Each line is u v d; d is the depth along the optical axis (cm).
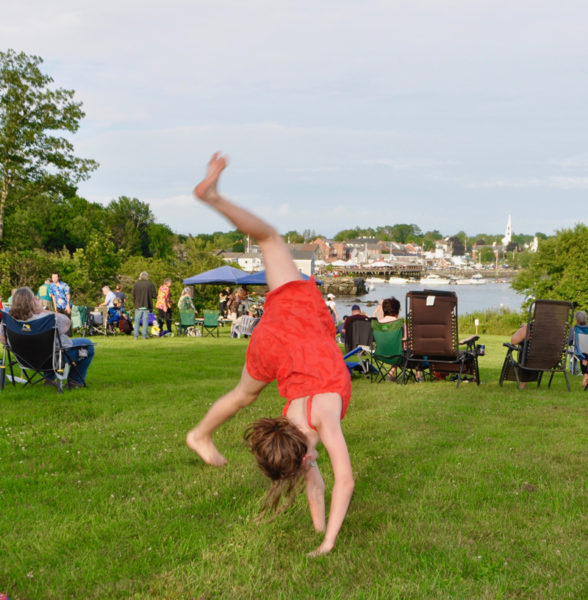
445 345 890
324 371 298
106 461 461
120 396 725
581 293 3688
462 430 584
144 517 354
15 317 701
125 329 1880
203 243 3834
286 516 352
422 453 497
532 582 282
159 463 456
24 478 417
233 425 587
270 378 318
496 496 393
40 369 721
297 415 296
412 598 265
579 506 377
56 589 270
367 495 392
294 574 285
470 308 6384
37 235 7756
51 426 571
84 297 3922
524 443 532
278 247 319
